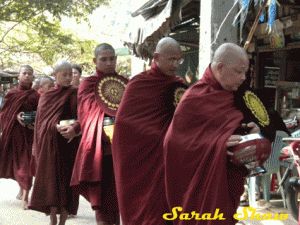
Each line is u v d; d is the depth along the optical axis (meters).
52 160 4.66
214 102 2.69
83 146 4.21
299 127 6.71
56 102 4.90
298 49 7.84
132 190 3.33
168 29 7.28
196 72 11.02
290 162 5.16
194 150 2.63
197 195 2.64
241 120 2.69
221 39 4.87
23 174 6.32
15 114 6.54
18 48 15.65
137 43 8.73
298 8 6.23
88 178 4.10
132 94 3.46
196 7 7.96
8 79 20.50
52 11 13.38
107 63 4.43
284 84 7.61
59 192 4.68
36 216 5.75
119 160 3.38
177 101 3.44
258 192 5.76
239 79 2.70
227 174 2.67
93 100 4.36
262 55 8.26
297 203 4.92
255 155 2.56
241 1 4.82
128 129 3.38
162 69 3.52
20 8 13.11
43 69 22.75
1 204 6.45
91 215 5.79
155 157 3.29
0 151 6.57
